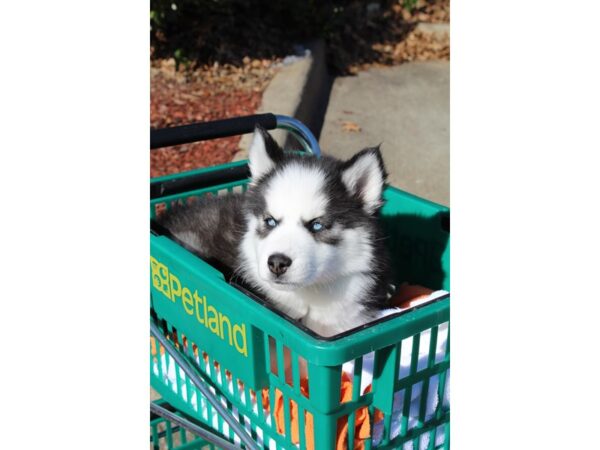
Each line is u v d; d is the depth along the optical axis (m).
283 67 1.98
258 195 0.79
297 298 0.79
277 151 0.81
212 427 0.71
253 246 0.79
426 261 0.89
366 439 0.58
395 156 1.75
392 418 0.62
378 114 2.02
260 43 2.09
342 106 2.07
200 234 0.89
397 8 2.88
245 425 0.66
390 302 0.85
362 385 0.64
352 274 0.79
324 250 0.75
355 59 2.47
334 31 2.48
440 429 0.65
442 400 0.62
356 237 0.78
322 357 0.50
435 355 0.60
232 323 0.60
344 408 0.55
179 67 1.90
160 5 1.84
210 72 1.92
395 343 0.54
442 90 2.25
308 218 0.75
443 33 2.75
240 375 0.61
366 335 0.52
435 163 1.72
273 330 0.55
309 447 0.58
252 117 0.83
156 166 1.42
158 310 0.73
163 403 0.81
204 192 0.94
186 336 0.68
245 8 2.20
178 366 0.72
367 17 2.76
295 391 0.56
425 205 0.88
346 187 0.78
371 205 0.79
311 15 2.26
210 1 1.98
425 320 0.55
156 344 0.75
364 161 0.78
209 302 0.63
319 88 2.09
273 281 0.71
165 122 1.59
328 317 0.80
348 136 1.85
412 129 1.93
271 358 0.60
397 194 0.92
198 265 0.64
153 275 0.72
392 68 2.44
